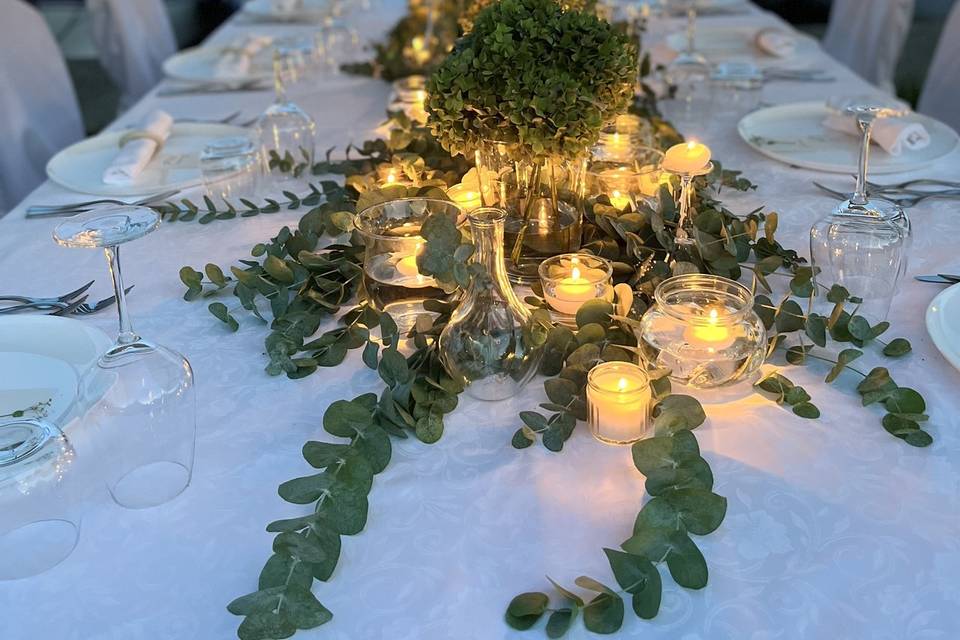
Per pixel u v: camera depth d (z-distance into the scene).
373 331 0.94
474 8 1.43
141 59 2.78
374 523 0.67
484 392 0.81
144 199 1.32
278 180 1.41
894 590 0.60
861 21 2.85
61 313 1.00
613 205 1.09
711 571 0.62
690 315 0.78
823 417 0.77
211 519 0.69
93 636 0.59
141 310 1.01
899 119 1.41
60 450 0.66
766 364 0.86
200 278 1.02
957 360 0.81
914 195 1.26
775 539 0.64
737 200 1.28
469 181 1.07
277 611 0.57
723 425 0.77
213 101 1.89
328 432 0.74
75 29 6.41
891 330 0.91
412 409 0.78
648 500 0.69
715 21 2.53
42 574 0.64
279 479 0.73
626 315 0.85
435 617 0.59
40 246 1.20
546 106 0.82
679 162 0.92
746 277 1.03
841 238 0.91
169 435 0.71
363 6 2.84
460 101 0.86
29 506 0.64
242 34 2.52
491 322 0.77
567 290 0.90
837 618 0.58
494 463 0.73
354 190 1.24
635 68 0.89
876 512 0.67
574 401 0.77
